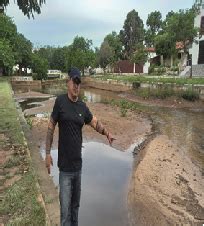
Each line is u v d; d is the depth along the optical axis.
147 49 70.00
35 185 7.05
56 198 6.77
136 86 38.78
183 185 9.97
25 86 57.12
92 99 36.91
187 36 38.84
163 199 8.73
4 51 52.44
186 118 22.73
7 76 59.78
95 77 61.69
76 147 4.93
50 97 36.78
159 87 33.06
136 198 8.52
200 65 44.59
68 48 85.88
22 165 8.48
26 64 64.06
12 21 60.78
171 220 7.61
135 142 15.09
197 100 28.91
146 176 10.11
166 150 13.38
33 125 17.38
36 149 10.61
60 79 63.88
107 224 7.21
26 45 63.69
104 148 13.73
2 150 9.87
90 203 8.22
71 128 4.86
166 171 10.86
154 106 29.53
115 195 8.79
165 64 62.03
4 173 7.89
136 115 23.58
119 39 89.69
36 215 5.75
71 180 5.00
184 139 16.28
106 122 19.64
